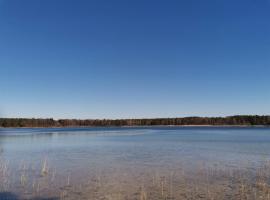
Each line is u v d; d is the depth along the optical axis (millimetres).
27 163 22250
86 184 15047
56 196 12891
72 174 17703
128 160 23719
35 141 48344
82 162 22703
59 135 71875
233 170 18875
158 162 22547
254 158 24484
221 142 43656
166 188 14172
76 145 39531
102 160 23797
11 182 15492
